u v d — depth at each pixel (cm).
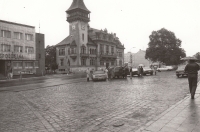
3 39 3903
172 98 970
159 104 827
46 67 7106
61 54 6381
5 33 3953
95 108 797
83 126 557
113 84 1912
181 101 832
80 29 6009
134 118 620
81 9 5966
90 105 863
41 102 983
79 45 5931
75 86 1820
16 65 4212
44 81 2698
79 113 718
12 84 2281
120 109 762
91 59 6412
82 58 6022
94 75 2512
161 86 1558
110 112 718
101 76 2502
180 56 7294
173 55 6944
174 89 1338
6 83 2498
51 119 644
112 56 7156
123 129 512
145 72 3622
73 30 6100
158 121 538
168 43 7219
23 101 1030
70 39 6159
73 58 5984
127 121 588
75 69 5928
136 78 2777
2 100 1080
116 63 7644
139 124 553
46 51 7488
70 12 6175
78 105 871
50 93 1345
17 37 4200
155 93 1167
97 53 6594
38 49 4762
